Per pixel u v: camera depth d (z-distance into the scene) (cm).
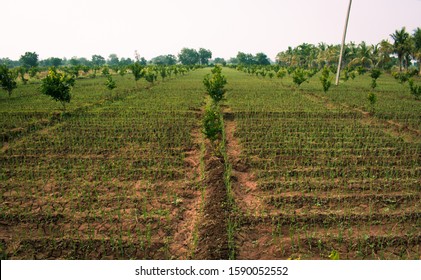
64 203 894
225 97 2744
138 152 1307
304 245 722
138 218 820
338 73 3841
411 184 994
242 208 874
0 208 862
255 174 1080
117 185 1008
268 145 1382
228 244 708
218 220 793
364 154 1285
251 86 3806
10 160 1204
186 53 16988
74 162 1184
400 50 5959
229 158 1231
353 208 873
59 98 1916
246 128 1650
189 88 3544
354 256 694
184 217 839
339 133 1555
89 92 3120
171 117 1916
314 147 1366
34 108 2180
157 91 3231
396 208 875
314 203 897
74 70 5306
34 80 4938
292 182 1009
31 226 791
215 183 986
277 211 859
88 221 804
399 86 3912
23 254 692
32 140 1441
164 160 1209
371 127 1695
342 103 2456
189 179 1055
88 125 1700
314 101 2566
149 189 984
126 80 4922
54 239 730
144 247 714
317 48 9888
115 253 700
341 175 1077
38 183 1017
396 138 1481
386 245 721
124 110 2102
